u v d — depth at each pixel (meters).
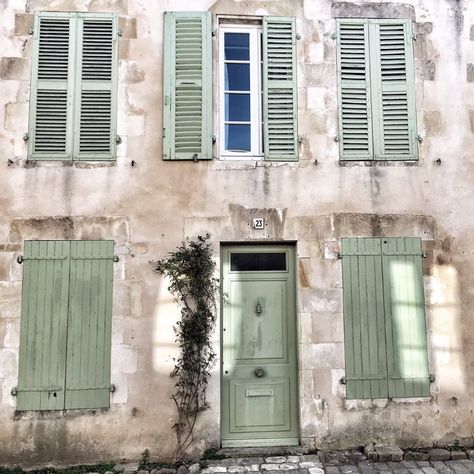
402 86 5.26
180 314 4.82
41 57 5.04
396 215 5.09
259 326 4.99
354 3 5.36
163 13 5.20
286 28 5.26
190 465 4.50
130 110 5.04
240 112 5.29
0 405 4.58
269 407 4.91
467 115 5.28
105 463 4.59
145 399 4.71
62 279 4.78
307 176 5.08
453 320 5.02
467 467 4.53
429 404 4.89
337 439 4.79
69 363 4.68
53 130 4.95
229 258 5.05
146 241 4.89
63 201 4.87
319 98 5.20
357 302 4.96
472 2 5.39
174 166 5.00
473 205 5.18
